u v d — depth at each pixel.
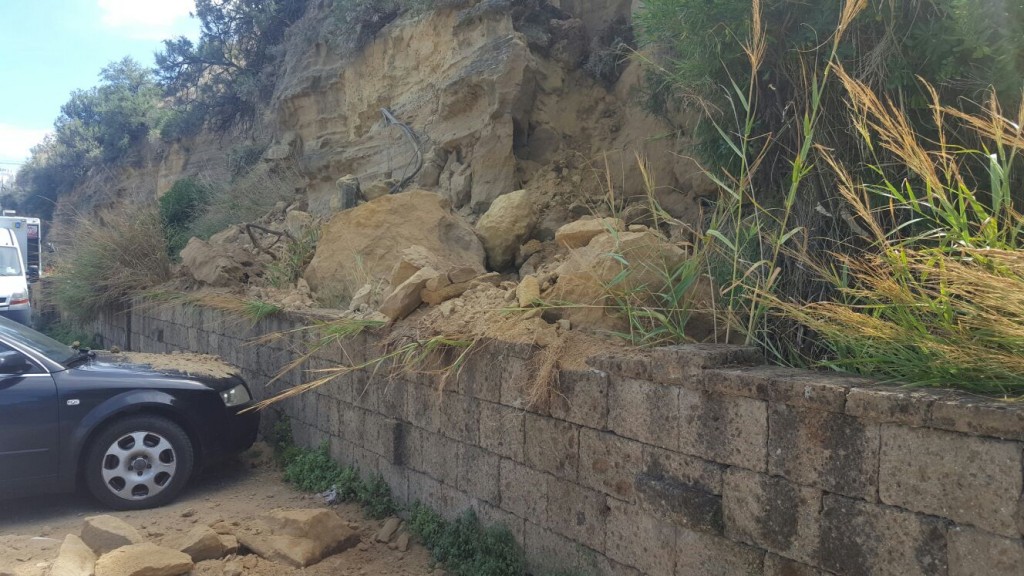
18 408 6.12
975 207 3.42
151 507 6.42
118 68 39.00
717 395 3.57
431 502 5.62
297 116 15.05
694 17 5.37
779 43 5.20
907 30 4.71
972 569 2.65
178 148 25.47
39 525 6.07
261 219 14.82
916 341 3.26
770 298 4.06
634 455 4.00
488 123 9.80
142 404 6.45
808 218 4.83
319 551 5.20
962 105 4.57
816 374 3.46
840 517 3.06
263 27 21.73
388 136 12.16
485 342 5.06
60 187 37.72
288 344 7.84
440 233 8.52
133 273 13.41
